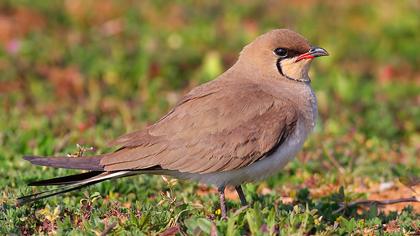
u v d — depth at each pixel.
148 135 11.04
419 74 20.94
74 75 18.77
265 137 11.02
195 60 19.92
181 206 10.51
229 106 11.08
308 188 13.41
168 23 21.73
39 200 11.20
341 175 13.83
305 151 14.84
